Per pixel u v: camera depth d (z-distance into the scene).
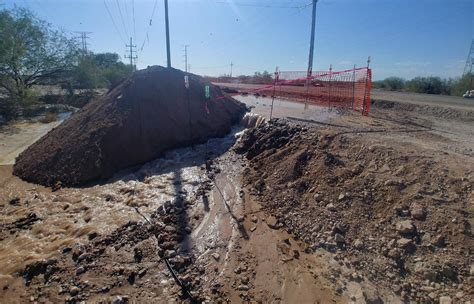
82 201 9.44
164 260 6.29
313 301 4.97
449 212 5.61
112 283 5.76
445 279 4.81
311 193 7.56
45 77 33.25
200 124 14.11
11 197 10.20
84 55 36.94
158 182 10.16
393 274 5.16
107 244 6.96
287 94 21.09
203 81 16.58
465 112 13.12
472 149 7.94
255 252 6.23
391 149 7.82
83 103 32.81
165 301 5.28
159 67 15.38
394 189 6.52
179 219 7.74
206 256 6.30
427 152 7.58
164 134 12.96
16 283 5.93
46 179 11.36
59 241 7.21
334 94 15.85
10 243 7.36
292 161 8.88
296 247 6.27
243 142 12.23
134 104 13.16
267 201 7.95
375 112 14.00
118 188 10.20
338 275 5.38
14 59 27.36
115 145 11.85
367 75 12.74
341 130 10.01
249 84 38.50
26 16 29.61
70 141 12.61
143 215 8.19
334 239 6.11
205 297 5.25
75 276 5.99
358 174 7.45
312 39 23.53
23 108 26.81
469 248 5.02
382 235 5.86
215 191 9.02
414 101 17.31
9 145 16.42
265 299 5.15
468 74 27.44
